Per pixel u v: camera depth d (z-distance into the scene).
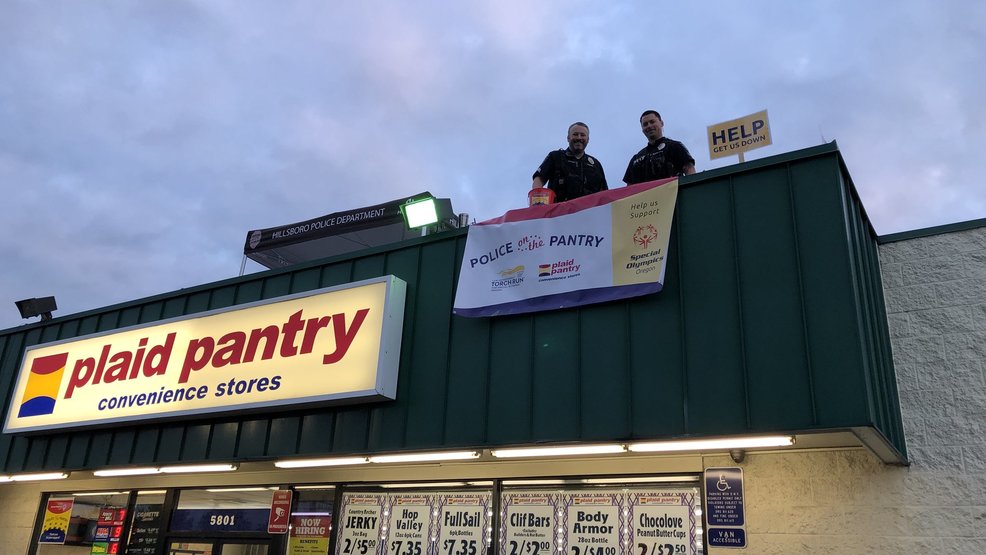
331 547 9.29
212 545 10.30
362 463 8.80
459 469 8.74
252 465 9.60
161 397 9.80
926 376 7.18
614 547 7.63
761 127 8.27
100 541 11.45
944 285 7.43
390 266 8.99
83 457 10.48
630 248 7.21
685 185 7.30
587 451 7.30
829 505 6.79
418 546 8.73
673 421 6.49
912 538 6.50
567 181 9.34
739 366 6.38
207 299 10.55
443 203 10.12
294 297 9.17
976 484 6.55
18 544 12.30
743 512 7.05
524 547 8.09
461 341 7.99
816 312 6.20
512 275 7.83
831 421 5.82
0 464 11.39
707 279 6.81
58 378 11.20
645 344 6.86
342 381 8.30
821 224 6.45
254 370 9.10
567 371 7.18
